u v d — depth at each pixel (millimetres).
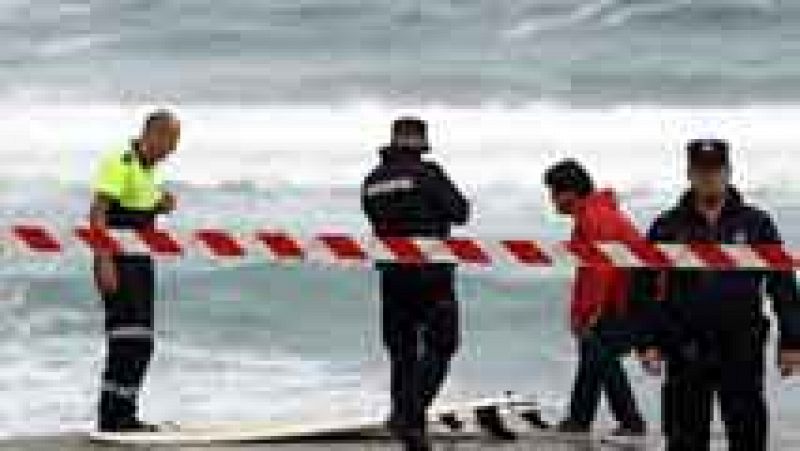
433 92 87562
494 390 33562
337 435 22859
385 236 21141
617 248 21297
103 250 22297
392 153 21266
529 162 71062
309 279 45031
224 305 42594
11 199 62312
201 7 97625
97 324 40188
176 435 22766
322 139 77438
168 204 22875
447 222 21250
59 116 82062
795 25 93375
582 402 23156
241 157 70750
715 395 19891
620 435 22922
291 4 97188
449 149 74375
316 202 59312
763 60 89938
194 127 79875
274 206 58312
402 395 21219
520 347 38000
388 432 22969
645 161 71438
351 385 33875
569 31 95250
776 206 59000
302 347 38031
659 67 89750
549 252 21344
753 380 17859
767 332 18094
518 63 91438
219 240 22141
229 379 34469
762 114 81625
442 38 94688
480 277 44906
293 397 32656
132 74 89812
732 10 95000
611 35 94312
